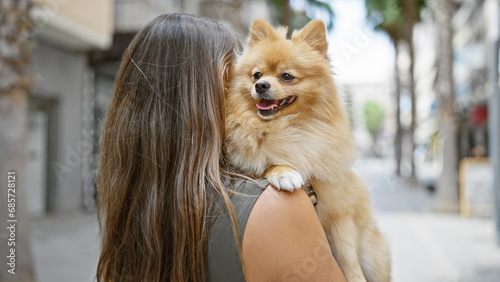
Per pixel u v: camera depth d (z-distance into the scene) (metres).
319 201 1.45
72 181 10.24
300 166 1.34
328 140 1.43
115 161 1.36
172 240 1.21
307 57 1.53
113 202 1.34
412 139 19.67
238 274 1.09
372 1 19.47
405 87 23.48
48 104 9.99
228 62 1.50
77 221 9.06
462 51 18.53
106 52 10.96
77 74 10.72
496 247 6.83
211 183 1.17
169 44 1.38
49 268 5.52
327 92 1.51
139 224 1.27
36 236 7.64
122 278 1.30
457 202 10.67
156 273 1.20
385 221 9.34
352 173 1.67
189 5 11.22
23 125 4.24
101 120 1.66
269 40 1.63
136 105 1.36
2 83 4.08
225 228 1.12
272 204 1.13
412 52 19.69
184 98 1.30
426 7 19.12
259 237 1.09
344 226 1.52
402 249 6.70
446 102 11.05
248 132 1.36
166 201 1.23
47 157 9.98
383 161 39.72
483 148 15.80
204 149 1.24
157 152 1.26
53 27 8.66
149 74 1.36
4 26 4.14
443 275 5.27
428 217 9.93
